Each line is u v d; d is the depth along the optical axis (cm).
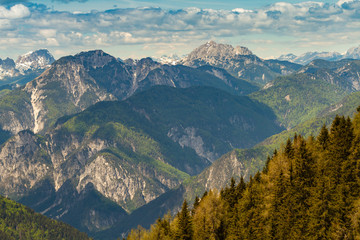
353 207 12356
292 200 13500
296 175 13875
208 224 15062
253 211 14400
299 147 14400
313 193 13188
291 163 14238
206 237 14962
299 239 12812
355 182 12838
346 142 13725
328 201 12781
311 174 13750
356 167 13150
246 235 14100
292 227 13162
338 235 12056
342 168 13150
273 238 13462
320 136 14975
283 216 13512
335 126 14512
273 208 13875
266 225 13812
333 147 13850
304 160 13962
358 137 13800
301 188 13562
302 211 13212
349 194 12731
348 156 13400
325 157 13850
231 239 14412
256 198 14788
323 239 12388
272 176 14888
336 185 13025
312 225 12694
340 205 12519
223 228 15012
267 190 14638
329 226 12512
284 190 14000
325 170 13550
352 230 12025
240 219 14538
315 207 12900
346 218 12300
